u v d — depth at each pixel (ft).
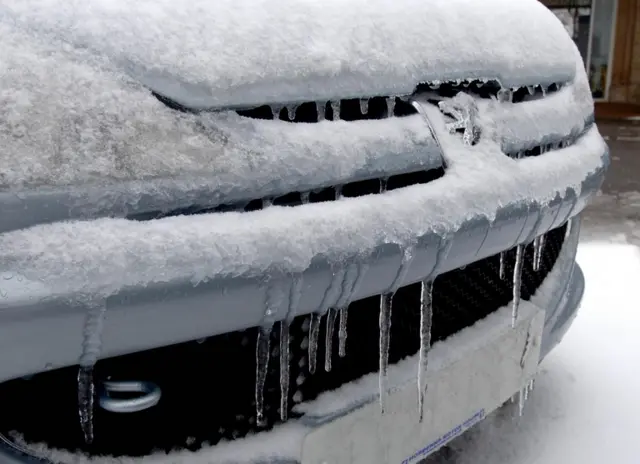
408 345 5.47
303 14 4.75
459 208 4.88
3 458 3.67
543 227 6.05
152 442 4.22
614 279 14.19
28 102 3.56
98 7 4.09
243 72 4.21
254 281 3.88
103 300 3.42
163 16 4.21
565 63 6.96
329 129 4.55
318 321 4.48
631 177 26.78
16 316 3.22
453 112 5.27
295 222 4.09
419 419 5.51
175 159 3.83
